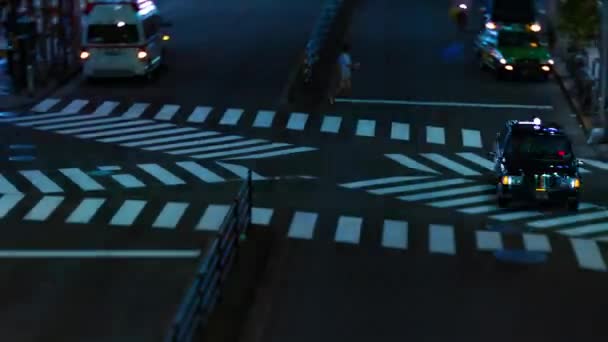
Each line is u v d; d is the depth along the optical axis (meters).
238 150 38.38
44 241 26.69
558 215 30.67
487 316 22.08
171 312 21.73
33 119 42.41
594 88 44.91
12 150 37.31
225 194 31.97
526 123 33.22
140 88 48.38
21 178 33.41
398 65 54.47
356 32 63.22
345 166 36.44
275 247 26.66
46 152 37.16
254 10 70.25
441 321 21.69
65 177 33.69
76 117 43.03
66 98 46.25
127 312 21.70
